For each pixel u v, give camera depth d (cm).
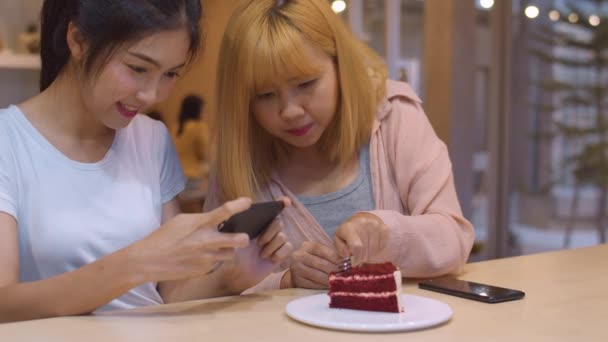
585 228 558
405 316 105
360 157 166
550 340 95
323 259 136
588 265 152
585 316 108
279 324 105
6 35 394
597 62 530
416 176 158
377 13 433
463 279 138
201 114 534
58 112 137
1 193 125
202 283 141
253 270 136
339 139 159
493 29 475
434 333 99
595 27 521
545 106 525
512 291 122
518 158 517
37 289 110
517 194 520
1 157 128
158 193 151
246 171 154
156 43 119
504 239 498
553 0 514
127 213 140
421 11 438
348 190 163
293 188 167
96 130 140
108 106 125
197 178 508
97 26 119
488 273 144
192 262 109
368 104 159
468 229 151
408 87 171
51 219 131
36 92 405
